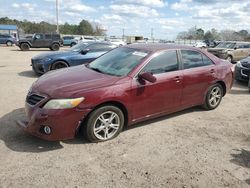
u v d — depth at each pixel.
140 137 4.83
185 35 66.69
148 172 3.76
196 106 6.68
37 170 3.71
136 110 4.86
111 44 11.21
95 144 4.49
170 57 5.38
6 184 3.39
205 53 6.18
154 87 4.99
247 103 7.26
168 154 4.28
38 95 4.32
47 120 4.09
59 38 30.50
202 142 4.75
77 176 3.61
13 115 5.70
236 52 18.36
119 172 3.73
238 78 9.73
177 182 3.56
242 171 3.88
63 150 4.26
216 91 6.43
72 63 10.28
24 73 11.09
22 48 29.02
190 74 5.63
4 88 8.14
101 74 4.94
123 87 4.59
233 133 5.19
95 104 4.29
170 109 5.46
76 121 4.22
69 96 4.14
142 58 5.03
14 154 4.09
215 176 3.72
